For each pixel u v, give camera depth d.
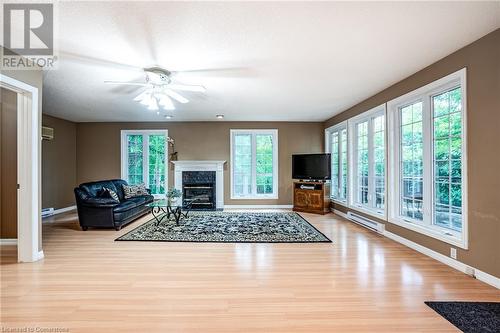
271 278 2.75
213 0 2.01
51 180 6.50
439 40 2.68
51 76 3.65
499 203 2.50
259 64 3.27
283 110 6.00
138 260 3.27
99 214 4.77
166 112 6.21
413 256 3.42
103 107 5.61
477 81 2.70
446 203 3.28
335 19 2.28
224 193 7.39
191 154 7.38
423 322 1.98
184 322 1.98
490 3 2.06
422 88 3.48
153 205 5.07
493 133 2.55
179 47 2.80
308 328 1.91
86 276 2.79
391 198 4.22
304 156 6.78
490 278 2.58
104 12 2.16
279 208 7.36
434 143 3.48
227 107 5.69
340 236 4.39
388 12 2.18
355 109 5.46
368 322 1.98
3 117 3.83
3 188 3.87
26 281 2.66
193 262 3.21
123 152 7.41
